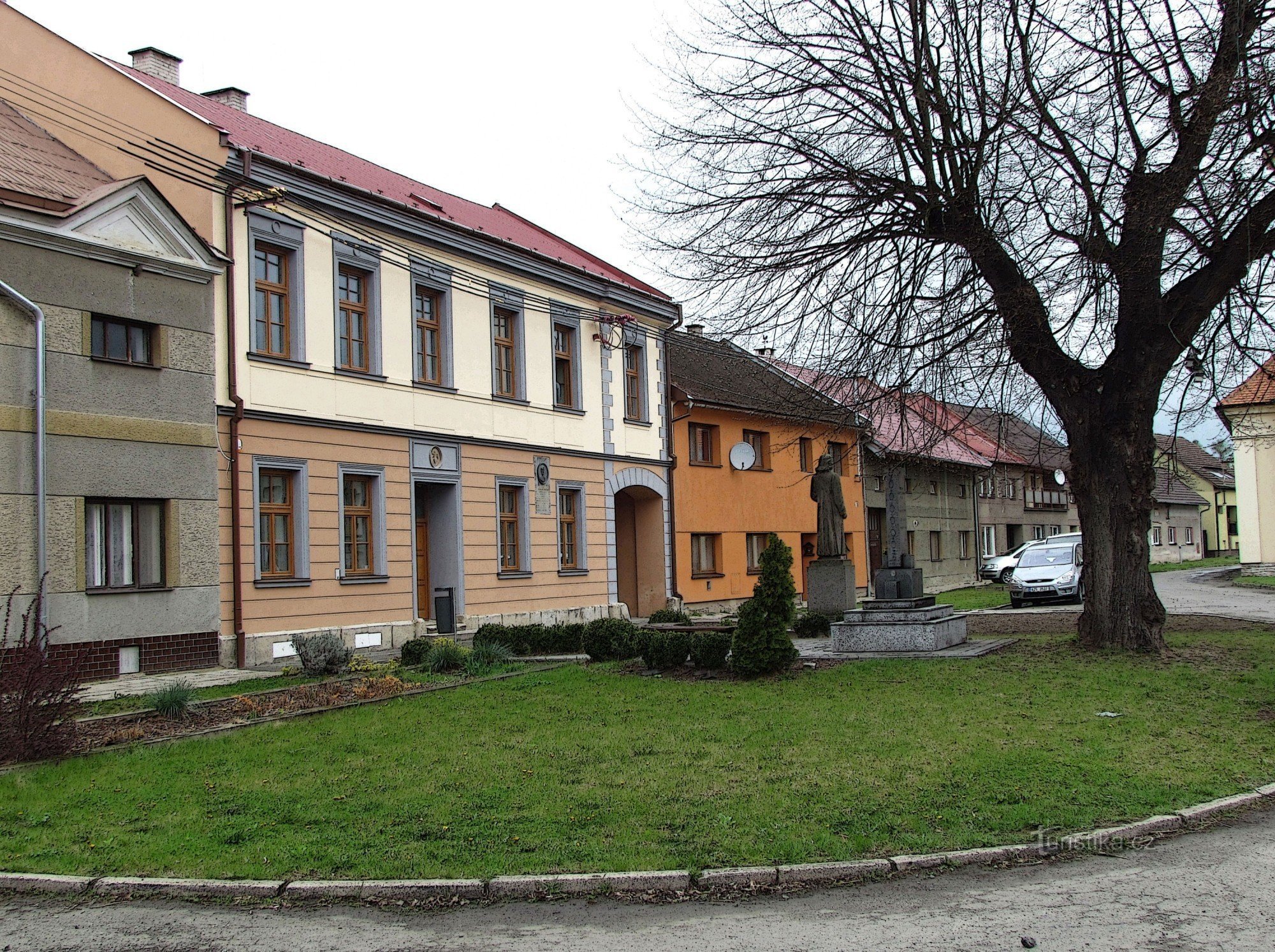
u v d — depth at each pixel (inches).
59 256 586.2
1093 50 553.9
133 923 236.8
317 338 758.5
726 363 1286.9
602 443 1087.0
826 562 935.7
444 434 871.7
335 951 218.7
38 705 387.9
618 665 623.2
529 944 219.9
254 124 896.3
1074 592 1109.1
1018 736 394.0
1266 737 387.5
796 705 471.5
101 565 605.3
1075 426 624.7
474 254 909.8
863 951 211.6
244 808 318.3
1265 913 225.3
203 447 660.1
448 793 332.2
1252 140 499.5
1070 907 233.1
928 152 596.4
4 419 556.1
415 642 659.4
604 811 306.7
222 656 666.2
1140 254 547.5
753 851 267.7
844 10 616.1
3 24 754.8
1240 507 1692.9
